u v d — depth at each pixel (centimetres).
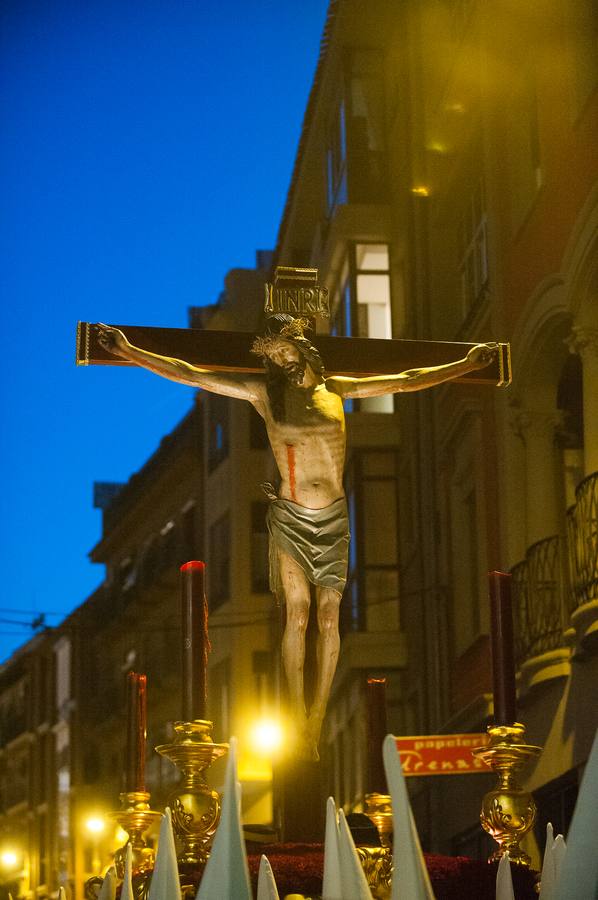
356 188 2383
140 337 568
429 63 2066
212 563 3625
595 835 302
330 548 489
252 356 575
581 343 1343
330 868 326
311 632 504
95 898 476
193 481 3944
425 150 2069
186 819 415
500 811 446
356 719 2331
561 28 1438
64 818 4788
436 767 1423
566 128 1408
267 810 3178
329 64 2498
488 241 1700
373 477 2334
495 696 464
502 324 1636
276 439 495
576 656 1305
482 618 1705
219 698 3444
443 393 1925
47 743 5022
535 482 1537
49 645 5047
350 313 2362
